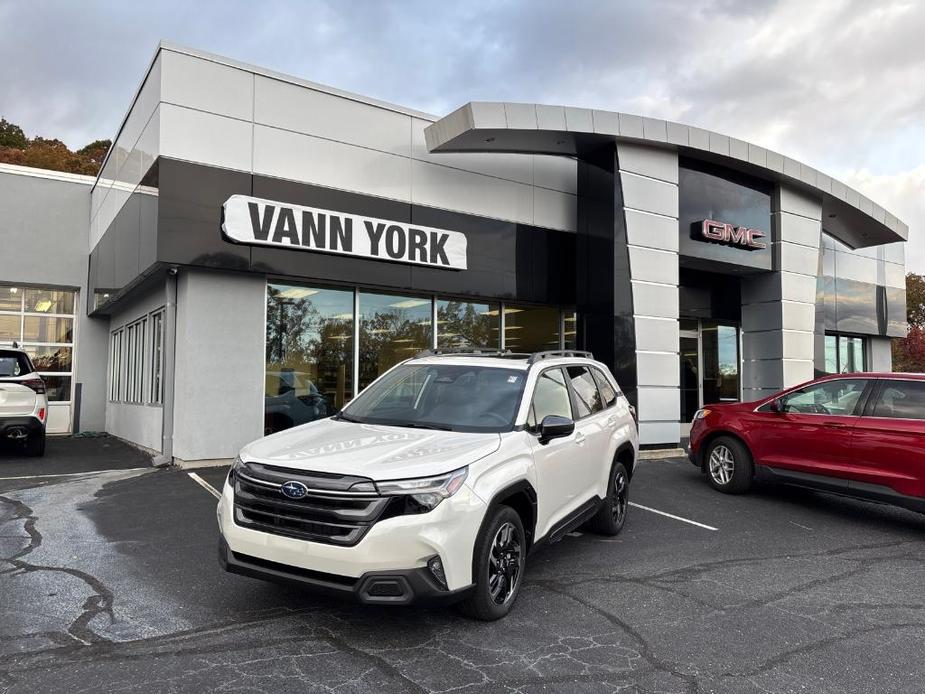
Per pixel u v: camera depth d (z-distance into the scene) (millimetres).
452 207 11648
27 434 10570
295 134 9953
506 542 4172
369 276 10570
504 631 3965
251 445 4281
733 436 8344
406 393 5156
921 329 34969
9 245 14969
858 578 5207
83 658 3516
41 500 7367
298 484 3625
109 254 12789
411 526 3504
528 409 4719
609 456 6004
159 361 10656
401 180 11047
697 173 13414
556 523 4859
